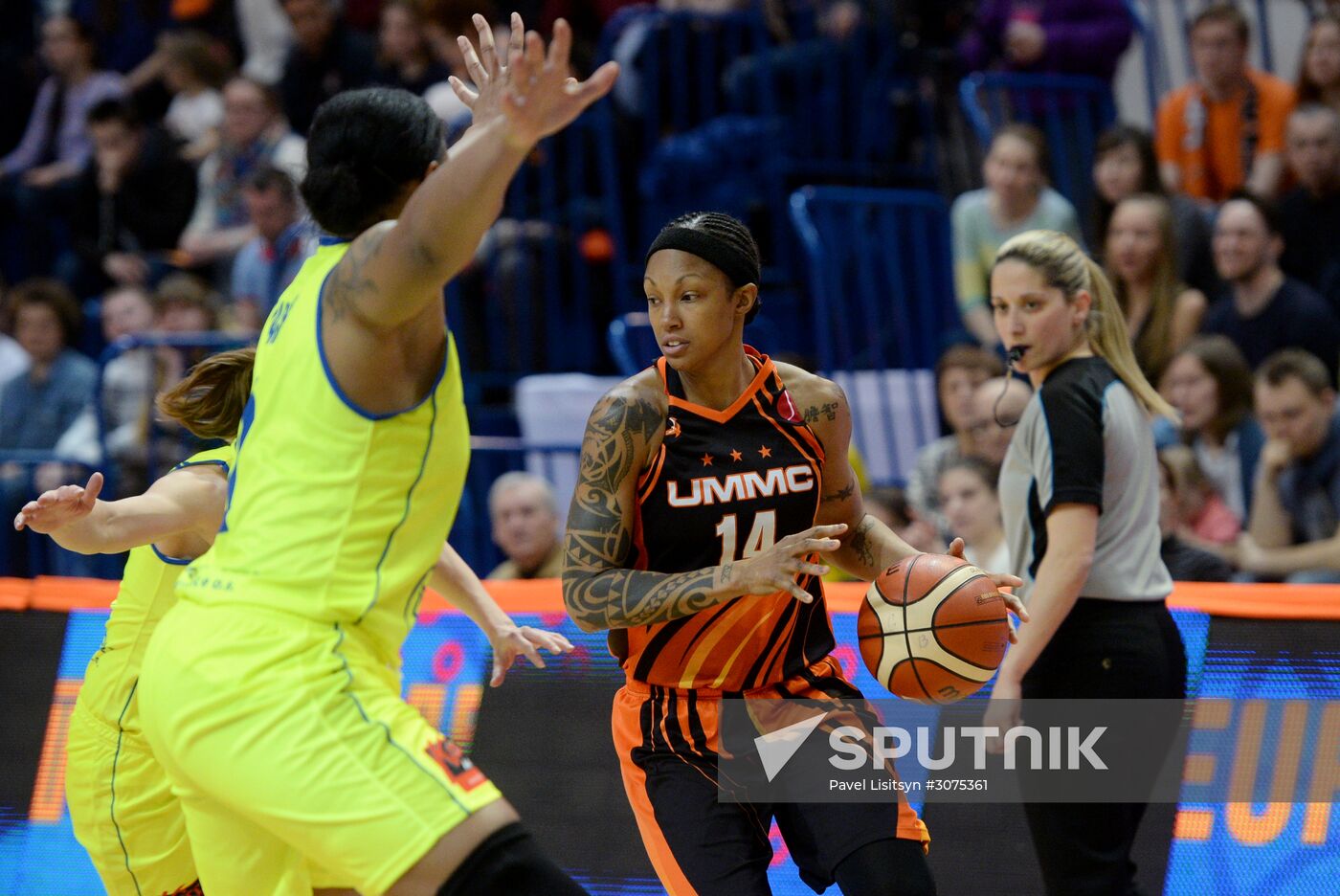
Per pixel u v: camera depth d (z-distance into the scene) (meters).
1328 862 13.85
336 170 9.65
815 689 11.39
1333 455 20.33
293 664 9.32
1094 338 13.20
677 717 11.17
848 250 28.73
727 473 10.87
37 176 35.19
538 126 8.57
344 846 9.17
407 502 9.62
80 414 27.45
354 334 9.30
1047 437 12.67
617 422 10.80
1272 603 14.38
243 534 9.57
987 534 18.92
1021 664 12.45
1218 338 22.09
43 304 27.58
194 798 9.99
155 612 11.66
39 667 16.50
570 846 14.85
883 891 10.36
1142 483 12.98
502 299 28.17
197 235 31.02
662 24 30.73
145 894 12.04
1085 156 29.00
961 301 25.92
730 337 10.84
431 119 9.83
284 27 37.75
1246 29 26.95
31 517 10.17
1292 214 25.11
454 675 15.55
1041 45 29.00
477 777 9.55
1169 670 12.99
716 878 10.60
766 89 30.33
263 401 9.71
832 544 9.80
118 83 36.12
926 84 31.08
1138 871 14.04
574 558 10.70
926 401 26.94
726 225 10.74
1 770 16.27
